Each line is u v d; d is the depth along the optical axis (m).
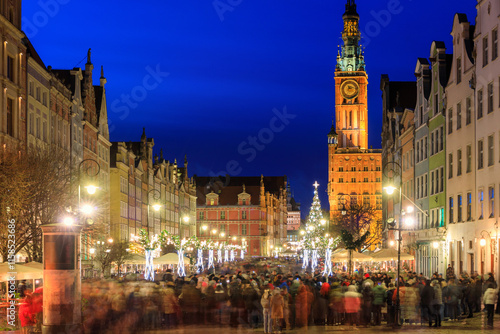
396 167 95.62
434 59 72.50
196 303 38.91
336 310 37.38
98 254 76.62
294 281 38.41
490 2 56.00
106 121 97.19
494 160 54.91
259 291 38.94
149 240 89.25
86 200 59.81
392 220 40.81
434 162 71.94
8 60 58.06
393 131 103.19
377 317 38.28
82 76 82.81
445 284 41.28
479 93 58.47
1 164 44.31
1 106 55.25
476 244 58.38
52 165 51.28
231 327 37.81
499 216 53.50
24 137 60.53
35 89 64.81
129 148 111.19
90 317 35.16
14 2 59.25
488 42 56.25
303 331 35.09
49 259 29.92
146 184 125.88
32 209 47.91
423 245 76.75
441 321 39.56
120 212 102.31
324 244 115.44
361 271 60.47
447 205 66.81
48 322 29.84
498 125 54.06
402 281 41.12
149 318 36.47
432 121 72.75
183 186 168.25
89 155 86.69
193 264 112.00
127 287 37.31
